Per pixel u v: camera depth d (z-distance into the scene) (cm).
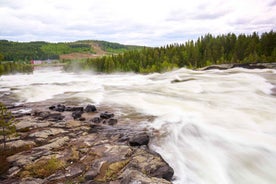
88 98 2642
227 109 1800
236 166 959
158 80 4603
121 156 975
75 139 1216
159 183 715
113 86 3838
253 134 1238
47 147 1088
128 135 1287
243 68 4650
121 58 10269
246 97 2264
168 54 9431
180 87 3116
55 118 1678
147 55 9875
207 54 8256
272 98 2203
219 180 871
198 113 1717
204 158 1024
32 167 879
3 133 1088
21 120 1606
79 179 798
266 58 6500
